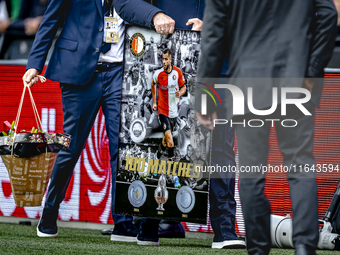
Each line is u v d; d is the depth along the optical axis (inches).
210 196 93.3
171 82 89.8
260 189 58.7
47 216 103.3
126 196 91.3
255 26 58.2
